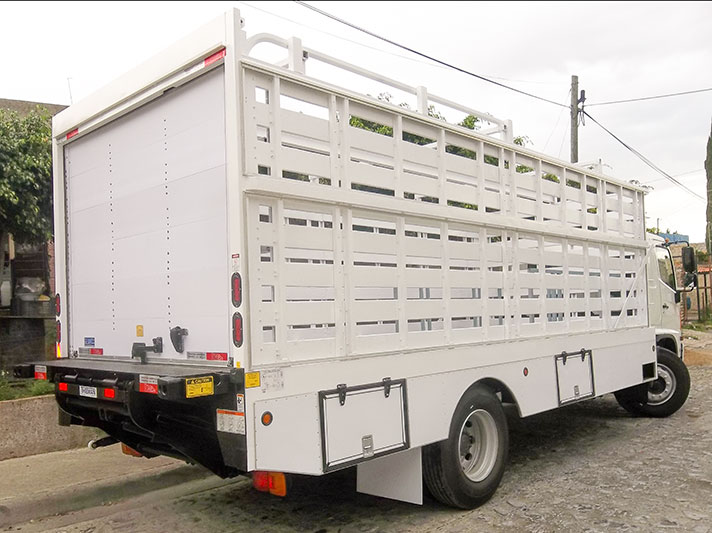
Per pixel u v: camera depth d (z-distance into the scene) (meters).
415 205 4.57
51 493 5.60
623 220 7.62
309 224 4.30
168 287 4.22
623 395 8.30
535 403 5.66
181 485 5.89
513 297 5.55
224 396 3.57
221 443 3.57
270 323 3.62
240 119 3.59
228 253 3.64
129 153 4.62
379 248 4.32
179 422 4.05
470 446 5.11
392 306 4.38
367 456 4.05
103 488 5.77
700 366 13.89
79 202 5.21
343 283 4.06
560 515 4.67
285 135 3.85
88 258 5.09
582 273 6.68
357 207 4.15
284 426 3.61
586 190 6.94
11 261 10.07
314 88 4.00
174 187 4.18
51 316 9.09
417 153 4.78
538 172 6.12
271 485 3.70
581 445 6.85
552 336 6.00
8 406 6.73
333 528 4.63
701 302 30.28
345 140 4.19
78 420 5.00
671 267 9.25
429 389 4.57
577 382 6.32
